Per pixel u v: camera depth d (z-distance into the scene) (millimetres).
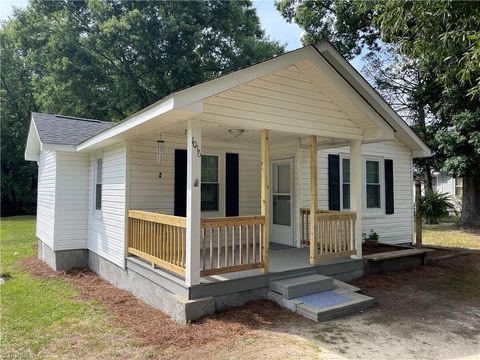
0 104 23703
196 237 4570
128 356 3719
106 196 7559
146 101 21297
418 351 3656
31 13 21188
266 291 5207
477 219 14688
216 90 4531
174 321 4590
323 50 7246
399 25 5090
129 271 6266
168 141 7273
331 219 6195
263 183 5273
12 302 5809
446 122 13719
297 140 7535
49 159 9398
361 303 4918
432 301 5398
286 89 5457
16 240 12953
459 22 4520
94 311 5285
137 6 20000
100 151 8031
